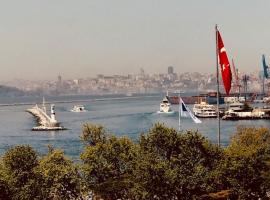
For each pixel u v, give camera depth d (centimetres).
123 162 9450
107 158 9406
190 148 8706
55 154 9200
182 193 8381
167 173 8256
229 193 8650
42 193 8431
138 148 9138
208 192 8556
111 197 9231
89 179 9300
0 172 8519
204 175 8375
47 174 8712
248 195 8706
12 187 8369
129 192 8931
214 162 8831
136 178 8431
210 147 8875
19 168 8644
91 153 9369
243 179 8569
